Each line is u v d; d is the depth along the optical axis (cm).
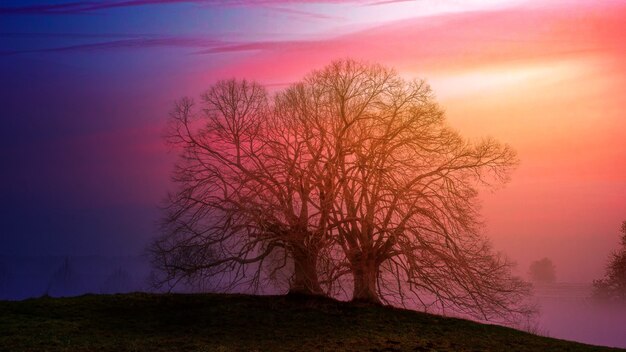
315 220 2677
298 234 2680
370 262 2823
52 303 2681
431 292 2689
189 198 2742
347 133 2784
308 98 2844
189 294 2997
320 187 2744
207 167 2789
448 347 2164
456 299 2686
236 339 2144
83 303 2712
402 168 2750
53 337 2033
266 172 2706
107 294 3036
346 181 2722
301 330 2312
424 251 2662
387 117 2794
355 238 2819
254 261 2709
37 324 2227
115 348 1930
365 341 2181
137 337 2111
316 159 2723
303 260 2802
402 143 2733
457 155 2753
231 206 2702
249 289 2720
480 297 2702
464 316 2859
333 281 2669
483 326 2647
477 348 2175
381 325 2442
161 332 2219
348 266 2650
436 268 2677
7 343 1930
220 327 2325
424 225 2697
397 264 2747
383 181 2702
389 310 2753
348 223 2831
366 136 2745
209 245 2653
